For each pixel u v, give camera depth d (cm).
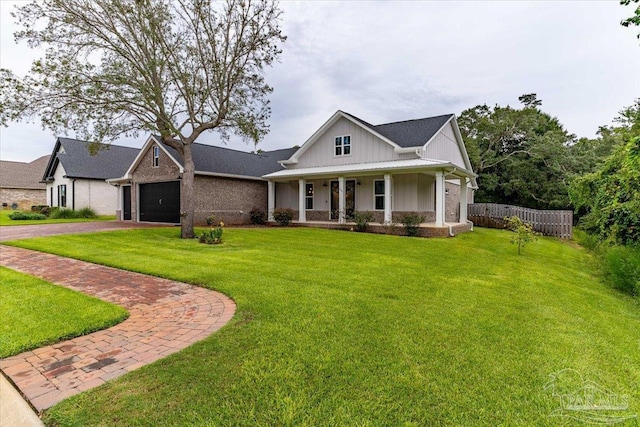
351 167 1647
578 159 2498
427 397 271
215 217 1845
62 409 252
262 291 553
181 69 1252
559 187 2502
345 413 249
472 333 398
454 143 2034
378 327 409
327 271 702
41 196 3341
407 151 1577
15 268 739
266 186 2169
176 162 1728
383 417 246
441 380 295
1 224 1698
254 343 361
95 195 2475
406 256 913
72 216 2236
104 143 1394
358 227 1551
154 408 254
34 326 407
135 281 633
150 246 1038
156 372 304
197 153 1916
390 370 310
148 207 1947
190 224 1279
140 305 498
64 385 284
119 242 1106
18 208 3170
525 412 255
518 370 316
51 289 567
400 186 1608
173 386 282
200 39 1266
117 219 2150
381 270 726
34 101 1105
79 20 1132
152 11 1175
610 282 768
